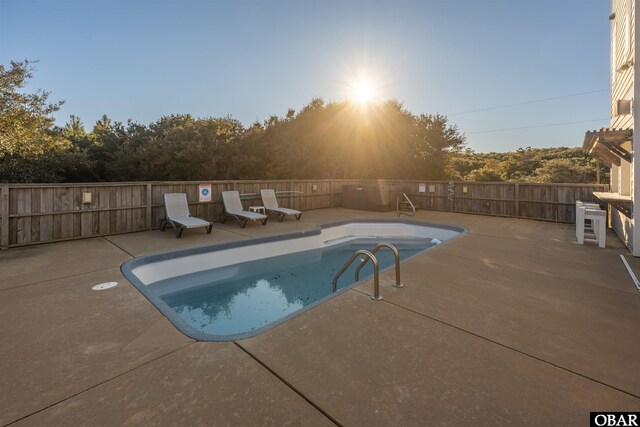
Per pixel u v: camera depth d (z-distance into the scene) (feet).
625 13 19.04
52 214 17.53
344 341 7.11
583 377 5.80
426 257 14.65
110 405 5.03
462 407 4.99
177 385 5.54
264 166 61.36
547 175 94.84
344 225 26.84
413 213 29.86
